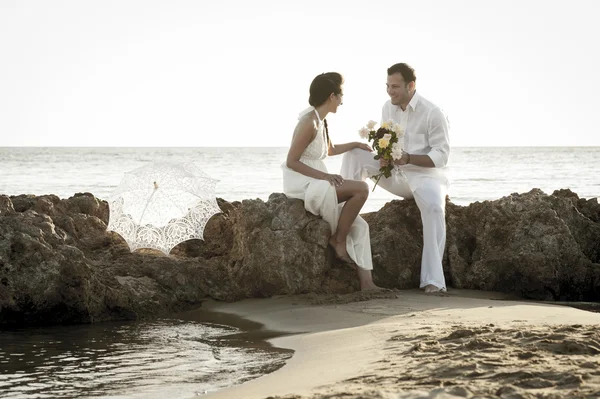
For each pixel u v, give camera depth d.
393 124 8.48
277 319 7.26
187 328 7.05
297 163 8.32
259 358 5.62
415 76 8.85
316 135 8.36
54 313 7.36
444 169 8.96
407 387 3.92
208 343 6.30
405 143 8.96
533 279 8.67
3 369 5.44
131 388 4.86
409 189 8.96
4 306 7.23
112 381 5.06
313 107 8.38
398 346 5.18
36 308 7.30
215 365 5.45
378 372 4.42
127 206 8.51
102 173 48.88
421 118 8.83
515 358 4.38
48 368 5.47
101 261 8.44
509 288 8.80
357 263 8.18
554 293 8.72
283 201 8.48
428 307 7.24
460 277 8.96
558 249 8.80
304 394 4.04
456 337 5.22
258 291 8.36
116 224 8.49
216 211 8.75
